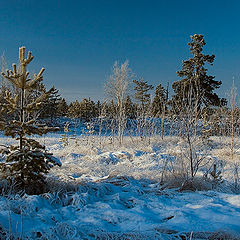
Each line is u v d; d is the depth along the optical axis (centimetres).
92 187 629
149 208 504
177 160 856
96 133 2539
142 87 2741
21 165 540
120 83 2019
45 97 597
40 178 570
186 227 395
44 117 3375
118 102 2050
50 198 513
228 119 1744
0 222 360
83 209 480
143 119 2089
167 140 1828
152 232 369
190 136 810
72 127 3534
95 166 1055
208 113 1764
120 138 1816
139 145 1702
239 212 477
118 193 582
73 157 1274
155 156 1274
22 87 580
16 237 337
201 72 2725
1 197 482
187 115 820
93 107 4525
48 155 572
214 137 1923
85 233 368
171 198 595
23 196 500
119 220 432
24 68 577
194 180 709
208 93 2645
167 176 763
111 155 1294
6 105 562
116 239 356
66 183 617
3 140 1741
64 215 449
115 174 827
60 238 350
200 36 2761
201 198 581
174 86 2634
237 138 1803
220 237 368
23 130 555
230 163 1103
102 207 496
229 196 597
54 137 2317
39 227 373
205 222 415
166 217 451
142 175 856
